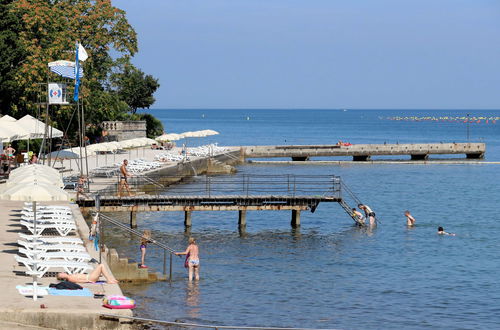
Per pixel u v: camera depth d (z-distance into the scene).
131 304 25.11
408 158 146.75
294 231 58.44
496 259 48.62
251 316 34.00
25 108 87.56
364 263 46.75
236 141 198.12
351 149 127.12
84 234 38.78
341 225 61.97
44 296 25.98
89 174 69.81
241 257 47.53
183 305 35.16
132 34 103.75
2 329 23.16
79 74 55.56
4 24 86.19
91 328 24.00
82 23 98.81
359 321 34.06
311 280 41.75
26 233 37.94
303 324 33.19
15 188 31.59
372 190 88.44
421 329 33.19
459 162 128.00
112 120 115.06
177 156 96.38
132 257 45.44
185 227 58.19
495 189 90.38
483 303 37.72
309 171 109.69
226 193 79.69
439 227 58.22
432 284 41.47
